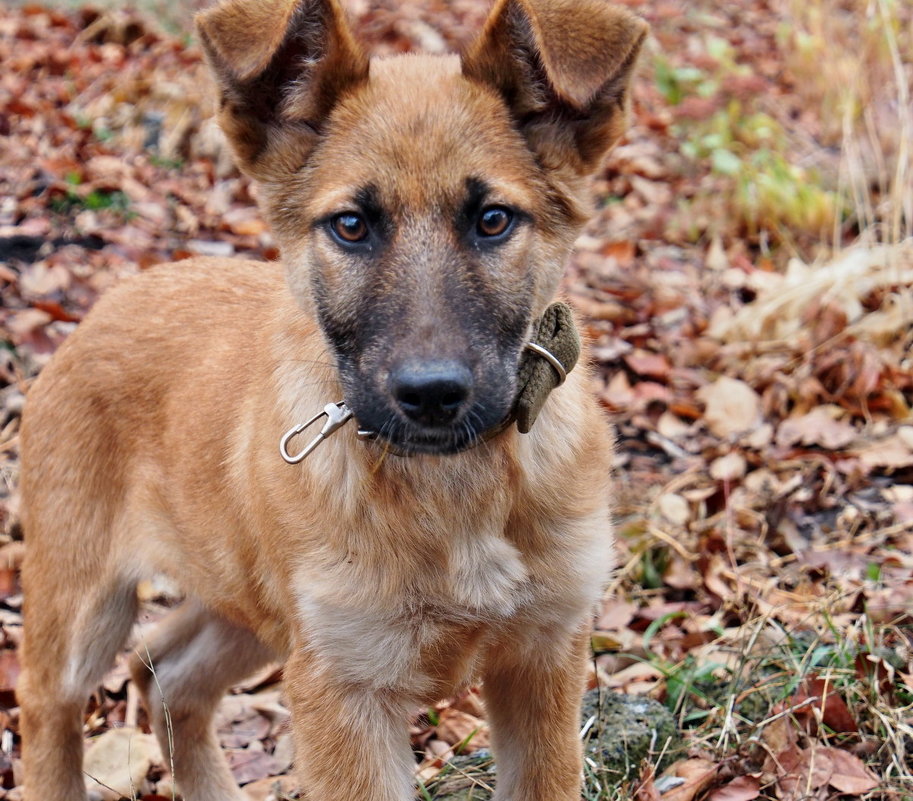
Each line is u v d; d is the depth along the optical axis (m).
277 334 3.93
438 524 3.50
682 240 9.25
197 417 4.21
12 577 5.72
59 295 7.57
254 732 5.10
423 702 3.78
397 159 3.40
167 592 5.57
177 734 4.65
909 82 9.38
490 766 4.49
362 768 3.60
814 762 4.24
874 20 9.48
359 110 3.56
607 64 3.50
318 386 3.64
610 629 5.28
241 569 4.05
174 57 11.94
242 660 4.69
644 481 6.35
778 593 5.39
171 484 4.30
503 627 3.63
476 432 3.31
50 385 4.59
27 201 8.65
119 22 12.70
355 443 3.51
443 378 3.14
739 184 9.34
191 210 9.04
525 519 3.58
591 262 8.77
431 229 3.38
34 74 11.70
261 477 3.74
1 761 4.87
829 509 6.05
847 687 4.52
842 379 6.95
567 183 3.66
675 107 10.70
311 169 3.62
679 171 10.21
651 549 5.80
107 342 4.52
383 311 3.33
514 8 3.50
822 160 9.88
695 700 4.77
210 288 4.51
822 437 6.52
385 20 13.04
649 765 4.29
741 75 10.73
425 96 3.53
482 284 3.38
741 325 7.68
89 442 4.50
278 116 3.69
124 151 10.02
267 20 3.60
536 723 3.82
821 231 8.98
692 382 7.26
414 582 3.53
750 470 6.39
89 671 4.57
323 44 3.60
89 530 4.52
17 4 13.56
